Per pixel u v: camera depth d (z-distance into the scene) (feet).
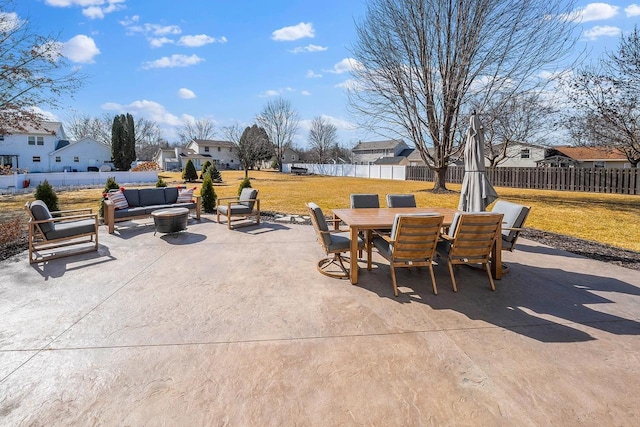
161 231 21.43
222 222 27.14
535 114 59.62
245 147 112.98
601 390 7.07
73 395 6.89
